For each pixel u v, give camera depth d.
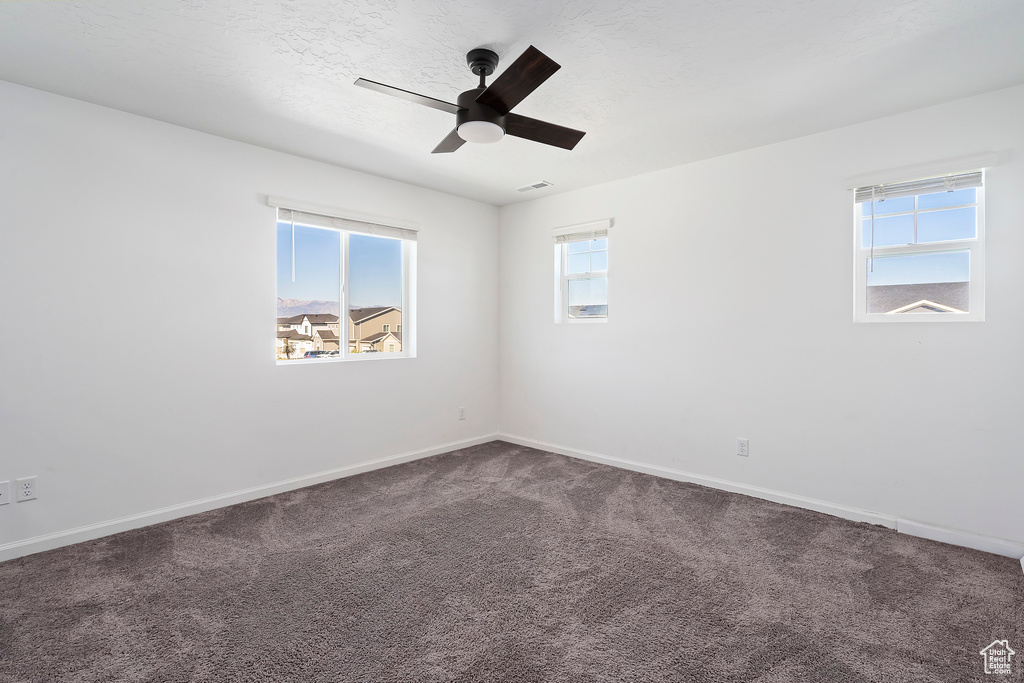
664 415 3.71
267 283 3.29
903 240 2.79
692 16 1.87
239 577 2.19
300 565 2.31
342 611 1.93
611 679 1.54
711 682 1.53
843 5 1.79
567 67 2.25
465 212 4.61
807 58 2.17
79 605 1.97
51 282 2.50
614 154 3.38
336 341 3.81
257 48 2.11
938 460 2.62
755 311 3.25
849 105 2.62
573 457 4.29
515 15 1.87
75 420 2.57
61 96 2.52
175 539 2.60
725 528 2.73
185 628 1.81
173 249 2.89
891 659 1.63
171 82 2.40
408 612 1.92
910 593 2.05
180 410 2.92
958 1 1.76
